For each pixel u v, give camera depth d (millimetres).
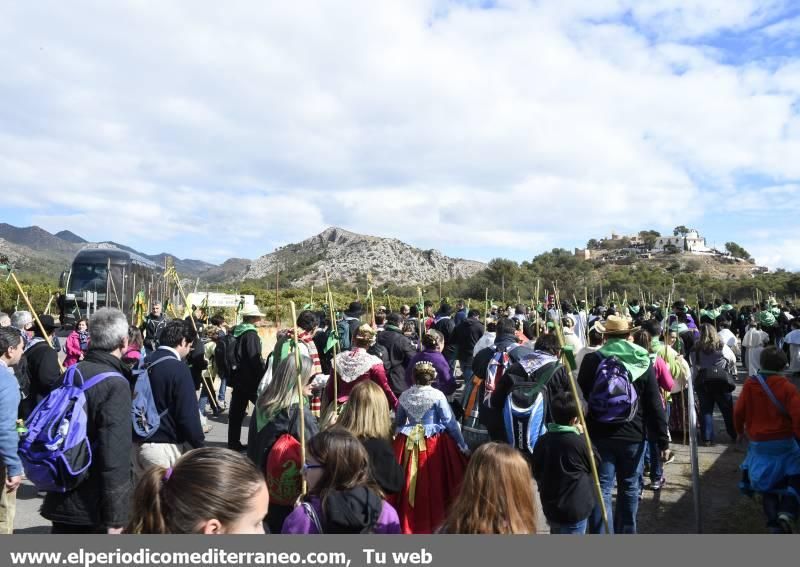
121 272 23688
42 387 5531
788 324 16594
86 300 19203
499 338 5867
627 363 4887
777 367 5000
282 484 3885
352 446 3105
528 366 5047
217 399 11609
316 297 35562
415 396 4906
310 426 4227
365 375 5902
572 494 3854
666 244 157875
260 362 7816
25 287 29172
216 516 2037
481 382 5809
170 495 2068
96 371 3691
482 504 2773
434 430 4812
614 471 4875
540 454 4039
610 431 4812
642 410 4918
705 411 8641
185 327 4668
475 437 5789
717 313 18016
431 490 4664
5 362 4324
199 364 8719
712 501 6367
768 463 4844
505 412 4926
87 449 3506
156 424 4371
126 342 3973
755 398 5023
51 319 7094
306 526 2994
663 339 8266
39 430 3424
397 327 8125
